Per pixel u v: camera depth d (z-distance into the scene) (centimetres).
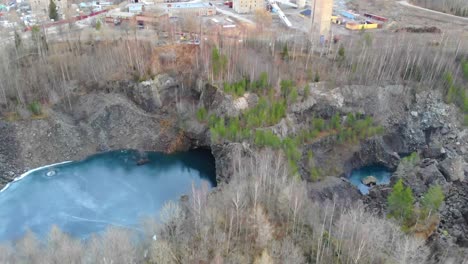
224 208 9050
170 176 13112
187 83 15400
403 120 14350
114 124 14512
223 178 12219
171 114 15162
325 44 16750
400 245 7462
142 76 15038
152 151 14350
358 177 12962
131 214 11119
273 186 9688
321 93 14075
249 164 11156
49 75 14538
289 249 7656
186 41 16662
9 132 13112
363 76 14762
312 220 8675
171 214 8981
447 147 13512
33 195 11825
